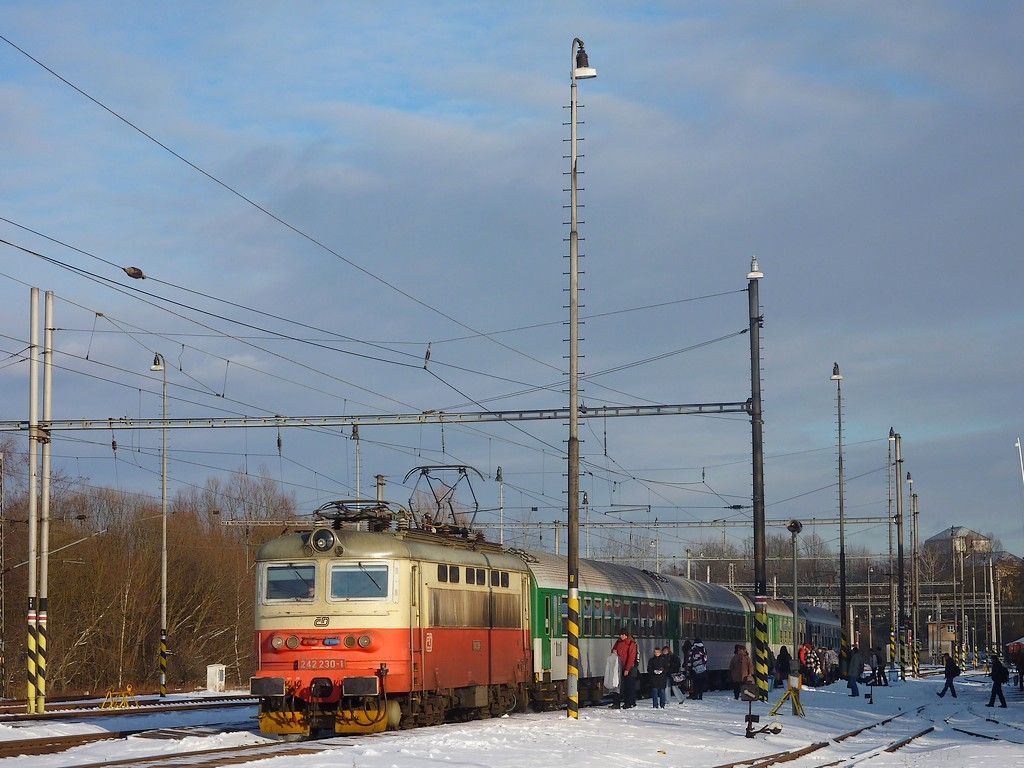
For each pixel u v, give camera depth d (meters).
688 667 43.12
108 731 26.48
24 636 59.81
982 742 28.95
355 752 20.34
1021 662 61.28
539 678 34.12
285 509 85.00
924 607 126.12
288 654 25.66
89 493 69.81
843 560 62.03
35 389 36.91
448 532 30.78
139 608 64.69
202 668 67.50
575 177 29.67
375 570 25.80
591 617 38.78
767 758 22.95
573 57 29.80
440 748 21.42
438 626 27.44
